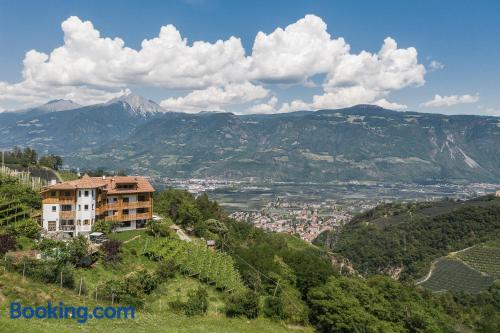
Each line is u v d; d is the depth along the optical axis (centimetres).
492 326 10012
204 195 14700
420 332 8012
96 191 9319
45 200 8800
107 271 6694
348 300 7481
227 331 5584
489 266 17475
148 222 9962
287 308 7288
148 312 5688
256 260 9162
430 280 16938
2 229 7356
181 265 7575
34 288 5166
